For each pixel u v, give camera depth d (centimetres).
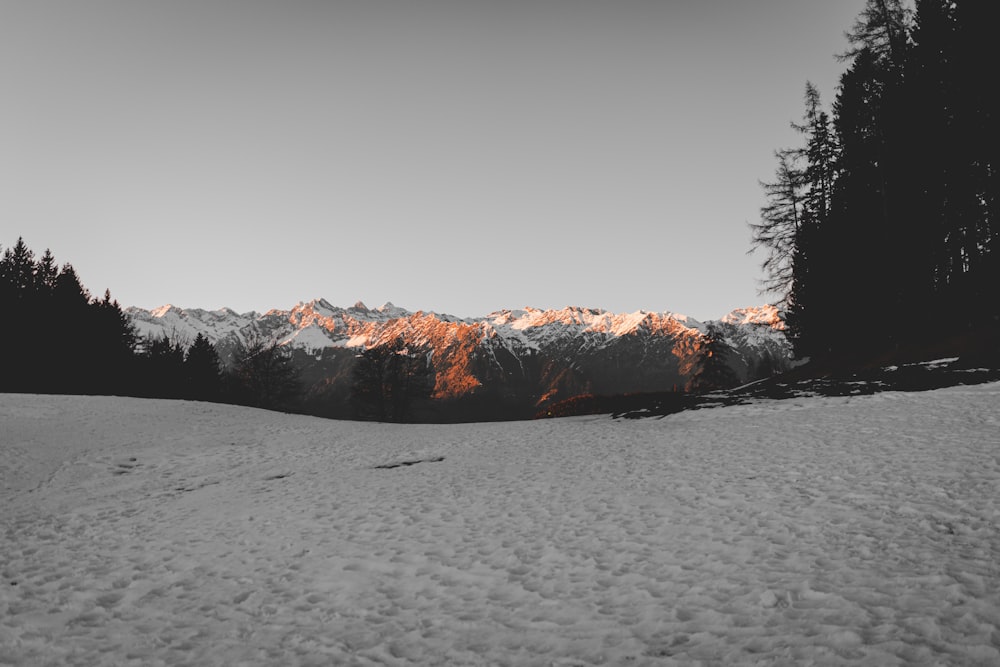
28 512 1580
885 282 3234
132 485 1880
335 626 807
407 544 1123
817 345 3906
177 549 1186
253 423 2931
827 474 1326
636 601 805
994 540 870
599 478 1520
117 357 6450
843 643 630
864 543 910
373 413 6041
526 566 970
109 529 1384
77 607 917
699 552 955
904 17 3278
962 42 2897
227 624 833
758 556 911
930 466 1286
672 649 669
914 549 863
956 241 3103
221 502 1577
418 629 782
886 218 3186
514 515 1259
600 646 695
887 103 3188
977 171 2934
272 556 1108
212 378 7475
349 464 2011
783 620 702
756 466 1476
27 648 783
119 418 2820
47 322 5650
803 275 3753
